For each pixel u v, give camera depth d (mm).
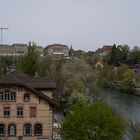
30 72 131000
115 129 56125
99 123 55844
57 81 121250
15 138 66938
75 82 120000
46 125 67625
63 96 116125
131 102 135375
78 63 140625
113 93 167875
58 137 68812
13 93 66625
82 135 56000
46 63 145375
